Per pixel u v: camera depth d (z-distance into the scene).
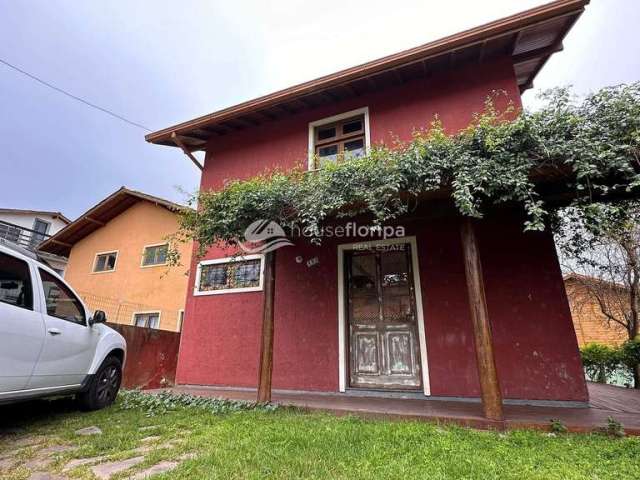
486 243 5.45
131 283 14.43
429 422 3.79
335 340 5.94
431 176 3.97
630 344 8.52
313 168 6.52
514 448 2.97
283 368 6.15
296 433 3.34
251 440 3.18
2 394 3.11
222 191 5.19
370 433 3.33
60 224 22.62
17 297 3.39
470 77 6.14
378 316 5.88
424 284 5.64
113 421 4.01
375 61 6.11
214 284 7.28
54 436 3.43
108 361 4.75
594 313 11.34
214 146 8.36
